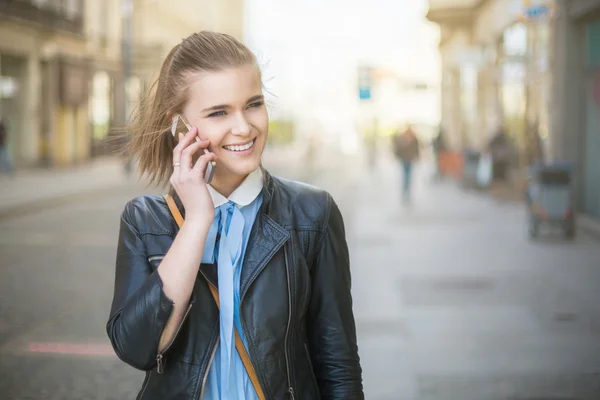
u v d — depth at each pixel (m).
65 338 6.06
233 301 1.68
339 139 43.53
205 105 1.62
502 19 18.25
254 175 1.74
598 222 11.72
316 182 25.84
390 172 32.69
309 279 1.77
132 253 1.72
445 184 23.69
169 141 1.80
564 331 6.05
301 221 1.79
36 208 16.66
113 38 34.66
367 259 9.64
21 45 26.62
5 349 5.75
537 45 14.52
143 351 1.59
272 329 1.68
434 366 5.18
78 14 31.22
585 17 11.91
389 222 13.72
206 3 54.97
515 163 17.45
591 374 4.99
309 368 1.77
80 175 25.88
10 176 23.94
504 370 5.09
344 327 1.82
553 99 12.98
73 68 29.94
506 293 7.45
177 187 1.60
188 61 1.65
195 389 1.65
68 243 11.43
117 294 1.69
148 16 40.16
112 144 1.83
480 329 6.13
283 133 68.75
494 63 19.91
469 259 9.48
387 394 4.63
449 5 22.78
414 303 7.09
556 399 4.54
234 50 1.66
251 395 1.69
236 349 1.70
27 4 26.73
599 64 11.61
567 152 12.55
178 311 1.58
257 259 1.70
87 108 32.09
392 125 56.50
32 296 7.62
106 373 5.21
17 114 27.19
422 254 9.94
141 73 28.59
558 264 9.00
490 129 20.48
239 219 1.71
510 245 10.55
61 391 4.84
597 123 11.77
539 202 10.94
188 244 1.57
